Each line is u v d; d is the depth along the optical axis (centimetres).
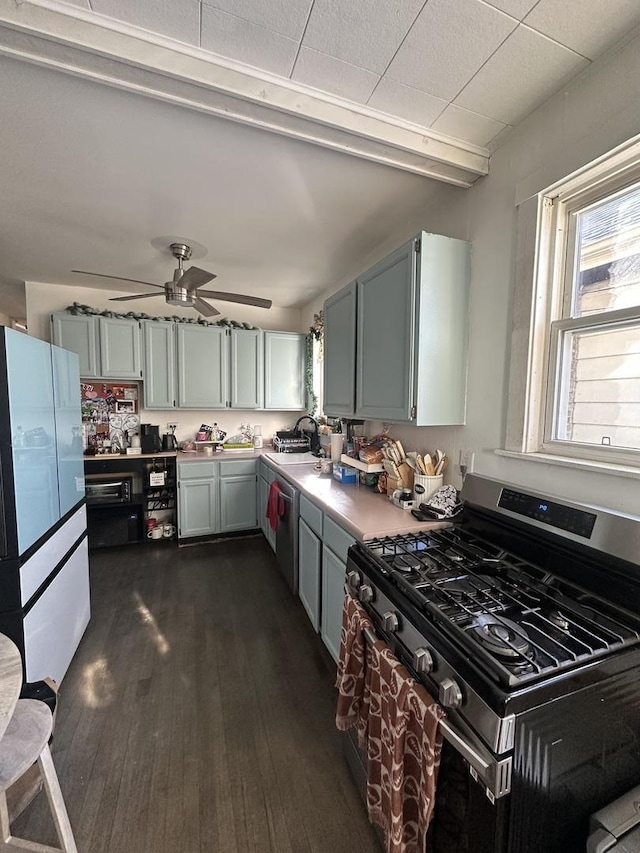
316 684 183
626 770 88
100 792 131
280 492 285
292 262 283
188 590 272
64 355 193
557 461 130
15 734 97
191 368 362
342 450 285
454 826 85
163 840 117
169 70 112
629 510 111
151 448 362
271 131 135
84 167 167
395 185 180
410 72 121
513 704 72
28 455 148
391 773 96
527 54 114
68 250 261
